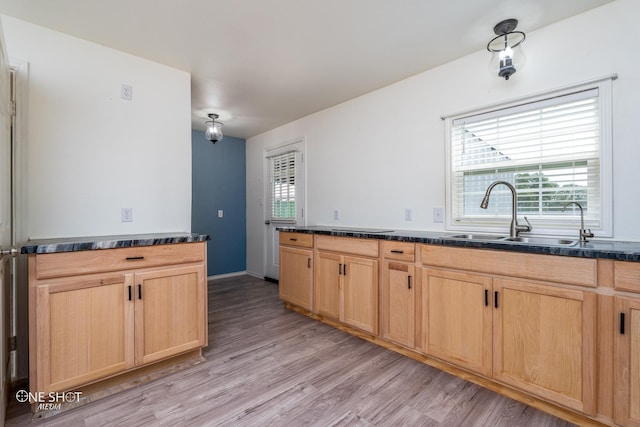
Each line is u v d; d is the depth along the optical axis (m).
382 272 2.38
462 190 2.49
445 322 1.99
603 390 1.43
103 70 2.24
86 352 1.72
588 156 1.92
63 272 1.65
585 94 1.90
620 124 1.78
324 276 2.85
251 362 2.16
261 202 4.77
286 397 1.75
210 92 3.12
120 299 1.83
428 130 2.65
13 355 1.87
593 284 1.46
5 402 1.59
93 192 2.19
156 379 1.94
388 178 2.96
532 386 1.64
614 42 1.79
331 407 1.66
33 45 1.97
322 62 2.51
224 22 1.96
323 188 3.66
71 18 1.91
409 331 2.20
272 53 2.36
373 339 2.51
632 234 1.75
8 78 1.75
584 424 1.52
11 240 1.87
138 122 2.39
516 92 2.16
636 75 1.73
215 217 4.77
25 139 1.93
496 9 1.85
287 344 2.45
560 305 1.55
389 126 2.95
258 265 4.85
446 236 2.29
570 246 1.58
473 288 1.86
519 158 2.19
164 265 1.99
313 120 3.79
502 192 2.29
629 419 1.37
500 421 1.56
